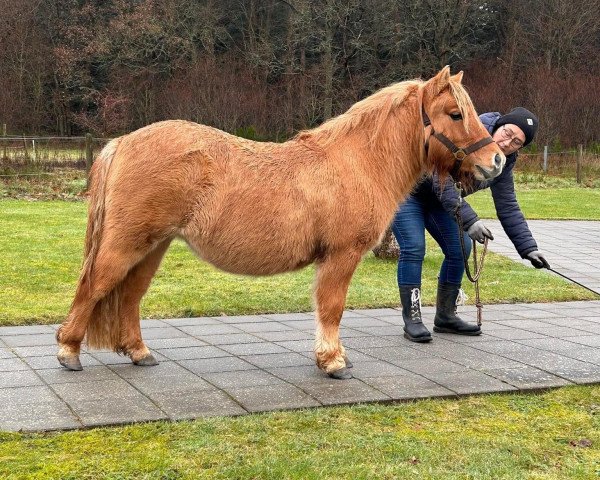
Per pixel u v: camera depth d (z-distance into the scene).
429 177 5.94
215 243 4.75
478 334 6.61
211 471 3.39
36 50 41.47
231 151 4.78
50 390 4.52
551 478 3.50
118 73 40.28
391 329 6.81
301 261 4.92
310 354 5.70
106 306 4.95
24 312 6.78
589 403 4.69
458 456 3.71
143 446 3.67
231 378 4.94
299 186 4.80
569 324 7.20
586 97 33.53
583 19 40.97
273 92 38.00
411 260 6.32
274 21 42.94
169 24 39.88
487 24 42.78
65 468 3.37
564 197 21.72
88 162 18.31
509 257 11.54
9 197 16.23
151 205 4.63
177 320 6.93
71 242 11.04
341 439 3.86
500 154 4.92
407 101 5.10
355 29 38.78
